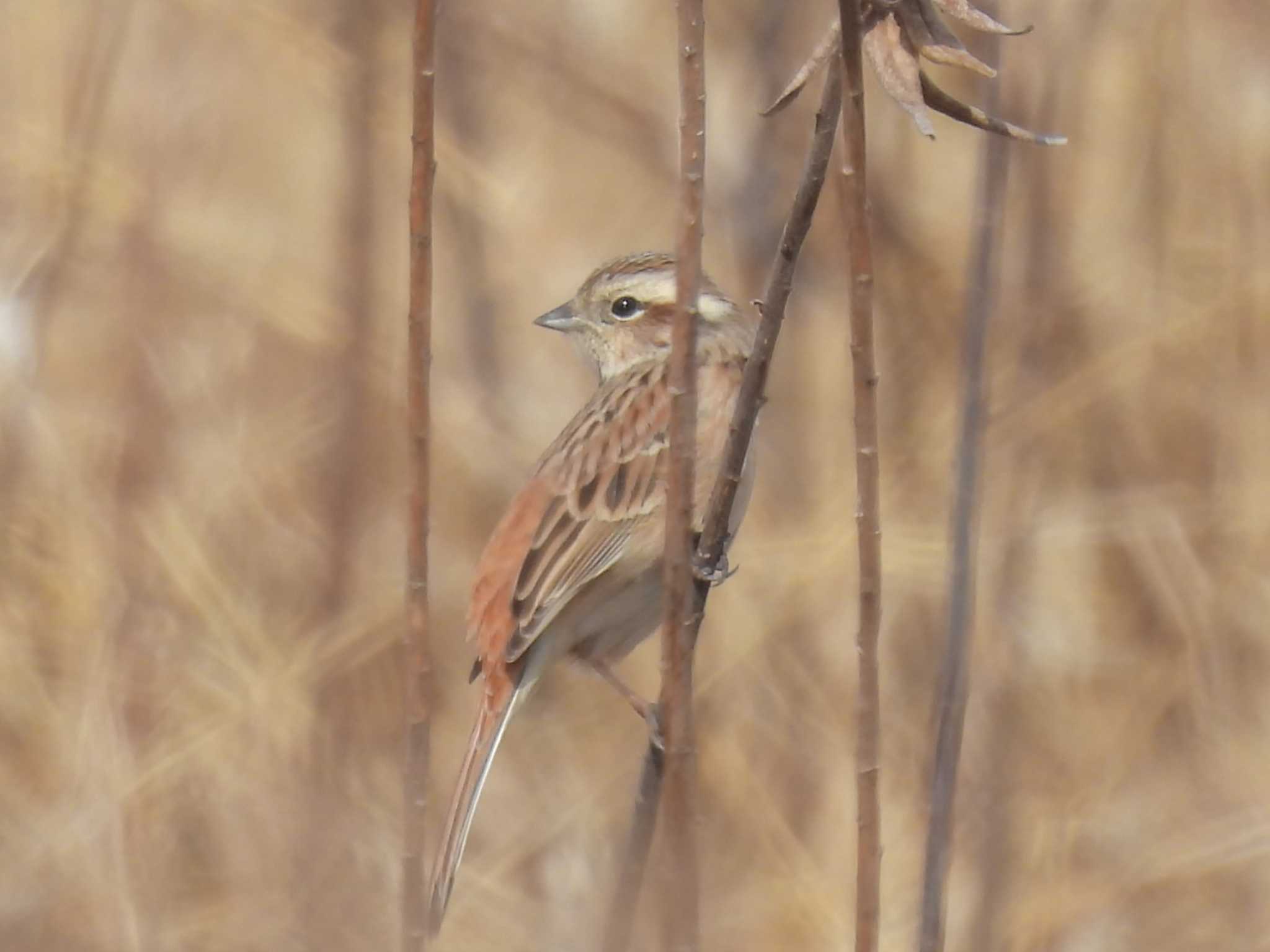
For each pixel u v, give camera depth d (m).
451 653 13.24
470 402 13.93
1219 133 14.76
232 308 13.70
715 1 14.31
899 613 12.40
